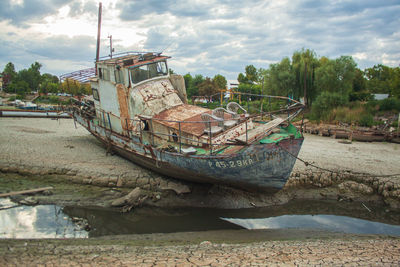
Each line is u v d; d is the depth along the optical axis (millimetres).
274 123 12250
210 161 10750
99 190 12070
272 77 36156
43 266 6277
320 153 17266
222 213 11234
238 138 11055
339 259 7137
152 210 11109
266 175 10969
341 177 13523
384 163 15352
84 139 19266
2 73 91625
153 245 8203
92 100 18938
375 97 41094
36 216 10094
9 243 7898
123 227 9938
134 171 13461
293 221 10883
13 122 25562
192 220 10680
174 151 11906
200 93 51062
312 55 36625
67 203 11047
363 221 10961
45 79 91062
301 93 35219
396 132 21984
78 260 6688
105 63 14242
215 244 8273
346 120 27969
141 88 13844
